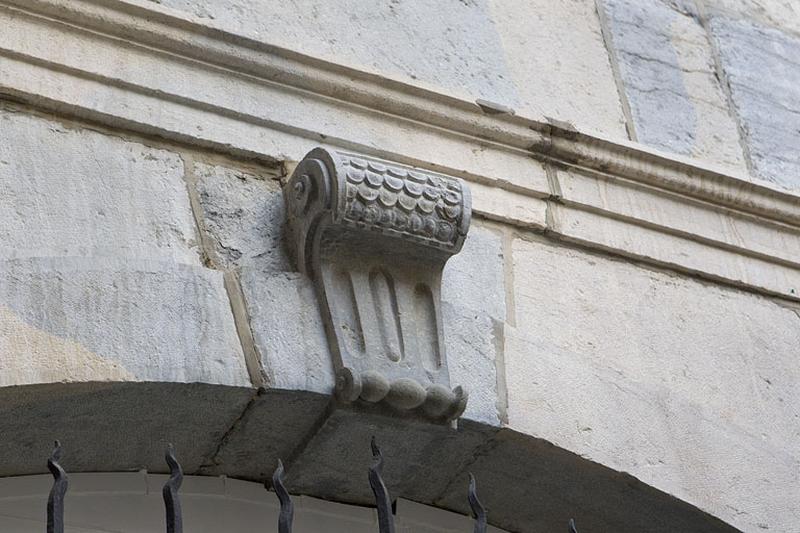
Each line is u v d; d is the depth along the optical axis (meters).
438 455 7.09
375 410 6.66
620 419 7.39
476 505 6.30
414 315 6.88
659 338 7.86
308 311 6.76
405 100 7.69
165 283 6.53
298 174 6.95
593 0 9.16
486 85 8.21
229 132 7.17
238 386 6.43
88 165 6.74
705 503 7.38
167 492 5.89
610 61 8.88
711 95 9.16
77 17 7.00
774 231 8.69
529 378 7.22
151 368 6.29
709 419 7.68
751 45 9.66
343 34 7.89
